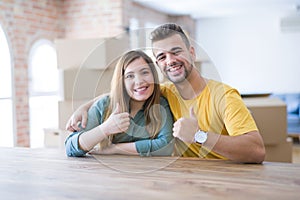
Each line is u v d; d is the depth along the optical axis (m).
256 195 0.80
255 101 2.56
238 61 7.57
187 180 0.92
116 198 0.80
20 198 0.83
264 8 6.68
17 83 4.55
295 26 6.97
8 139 4.54
